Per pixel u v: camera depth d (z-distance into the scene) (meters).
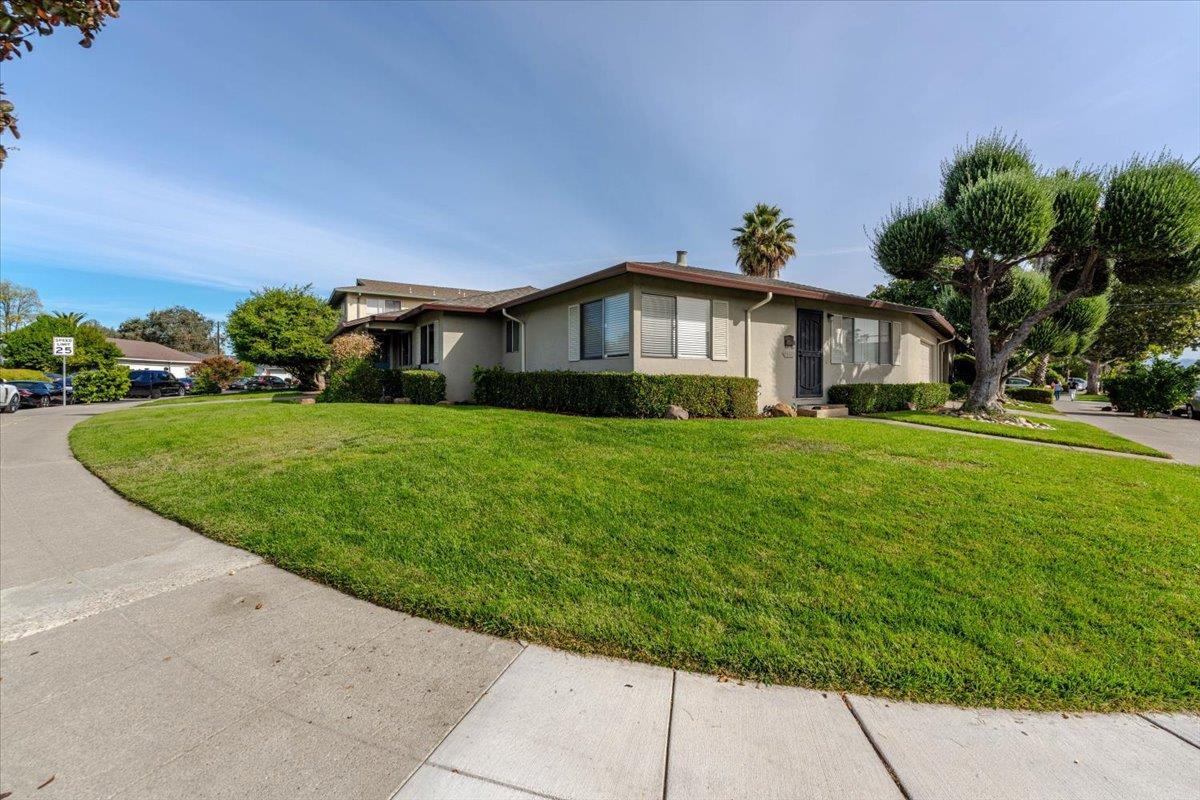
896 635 2.61
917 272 13.12
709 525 4.03
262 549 3.79
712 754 1.87
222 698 2.17
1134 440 10.77
